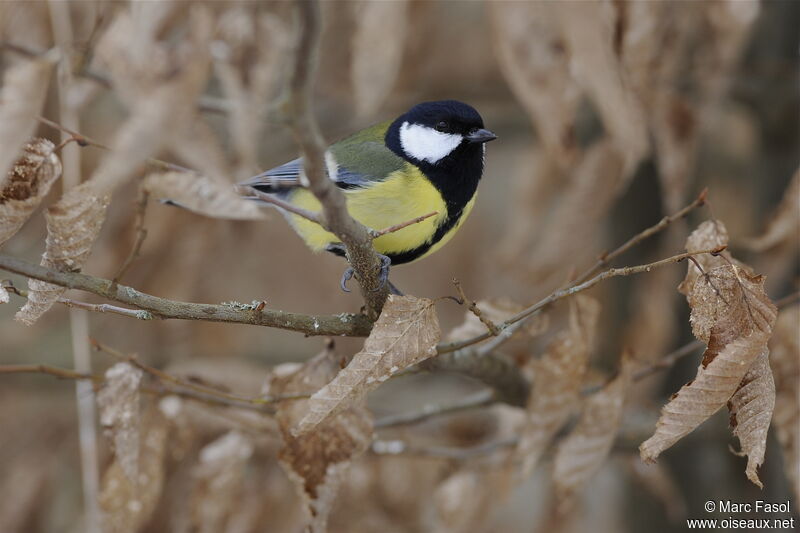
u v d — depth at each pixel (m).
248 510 3.64
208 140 3.49
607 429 3.58
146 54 3.50
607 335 3.71
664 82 3.62
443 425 3.69
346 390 3.53
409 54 3.69
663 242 3.71
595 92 3.58
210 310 3.54
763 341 3.52
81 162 3.66
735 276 3.52
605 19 3.58
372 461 3.65
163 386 3.59
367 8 3.59
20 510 3.70
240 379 3.69
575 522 3.68
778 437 3.56
